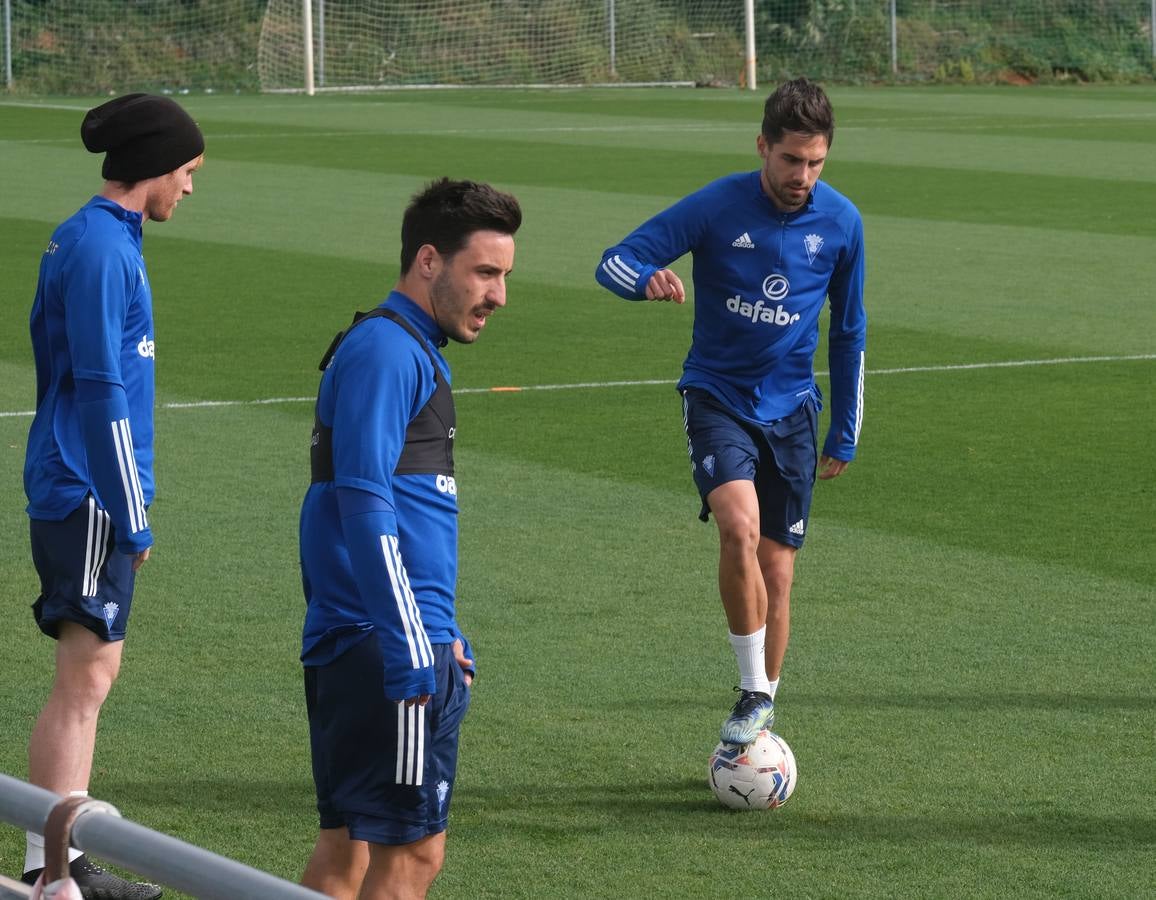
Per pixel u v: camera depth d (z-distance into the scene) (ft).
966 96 225.56
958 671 37.78
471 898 27.53
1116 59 258.78
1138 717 35.19
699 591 43.39
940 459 56.49
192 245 101.86
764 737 31.22
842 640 39.73
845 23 252.62
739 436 33.35
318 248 101.19
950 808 30.94
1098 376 69.15
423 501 21.99
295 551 46.47
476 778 32.32
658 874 28.48
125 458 26.12
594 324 79.56
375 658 21.91
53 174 134.82
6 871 29.14
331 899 13.64
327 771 22.74
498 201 21.75
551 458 56.49
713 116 189.26
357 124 178.60
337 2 236.22
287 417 61.82
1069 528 48.75
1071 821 30.37
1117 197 125.29
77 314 25.98
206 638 39.83
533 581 44.01
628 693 36.65
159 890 28.48
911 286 89.86
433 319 22.02
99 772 32.50
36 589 43.80
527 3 242.78
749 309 33.45
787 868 28.63
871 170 142.00
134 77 226.99
